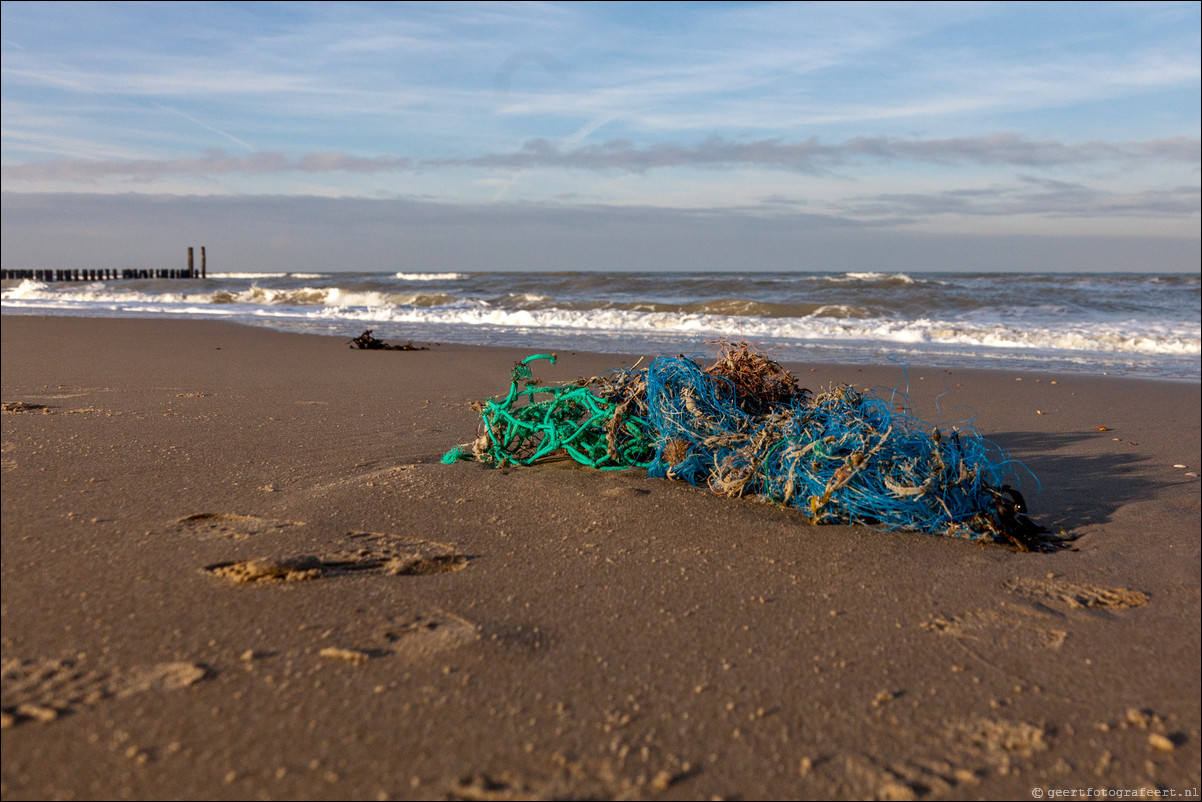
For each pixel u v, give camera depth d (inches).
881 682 77.2
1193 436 211.3
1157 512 137.5
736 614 90.7
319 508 119.9
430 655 78.5
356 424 191.0
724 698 73.5
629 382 156.4
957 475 124.9
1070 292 934.4
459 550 107.0
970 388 302.8
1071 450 193.6
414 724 67.5
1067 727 71.0
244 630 81.0
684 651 81.7
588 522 119.7
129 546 100.5
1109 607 96.0
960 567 107.3
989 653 83.5
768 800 60.9
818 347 470.9
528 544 110.2
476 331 550.3
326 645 79.1
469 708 70.1
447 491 131.4
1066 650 84.7
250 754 62.7
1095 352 459.5
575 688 74.1
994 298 829.8
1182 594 100.1
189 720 66.2
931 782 63.4
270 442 165.9
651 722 69.4
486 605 90.3
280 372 296.5
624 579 99.4
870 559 109.0
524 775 62.1
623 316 633.6
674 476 143.4
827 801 61.0
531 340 482.0
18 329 478.3
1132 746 68.7
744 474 132.9
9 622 79.7
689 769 63.7
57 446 150.6
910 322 612.4
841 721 70.7
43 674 71.2
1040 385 311.7
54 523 107.0
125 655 75.2
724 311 746.8
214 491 126.7
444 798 59.2
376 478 136.9
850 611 92.6
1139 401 272.8
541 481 139.5
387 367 321.1
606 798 60.2
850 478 121.1
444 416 205.6
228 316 660.7
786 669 79.0
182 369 297.6
